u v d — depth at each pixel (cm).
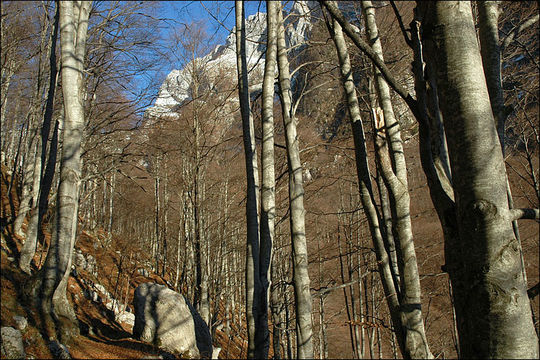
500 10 360
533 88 900
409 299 393
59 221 674
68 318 681
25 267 817
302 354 478
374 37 494
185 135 1391
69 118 694
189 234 1542
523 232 1505
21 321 580
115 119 1203
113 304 1206
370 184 478
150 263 2105
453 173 236
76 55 710
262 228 568
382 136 432
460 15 241
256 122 976
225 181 1552
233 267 1811
